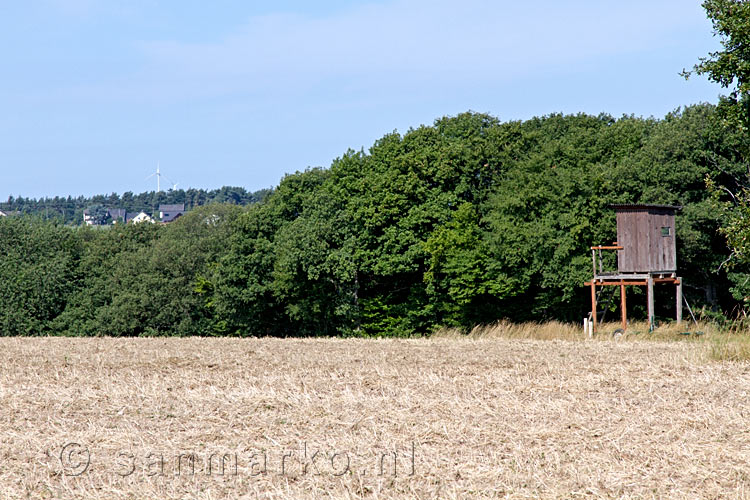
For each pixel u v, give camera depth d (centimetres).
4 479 1656
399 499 1493
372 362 3212
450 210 7094
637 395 2325
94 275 9644
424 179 7256
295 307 7294
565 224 6025
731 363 2845
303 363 3206
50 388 2647
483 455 1741
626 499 1477
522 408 2181
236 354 3603
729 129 5675
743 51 3875
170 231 10812
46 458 1786
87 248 10156
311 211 7319
